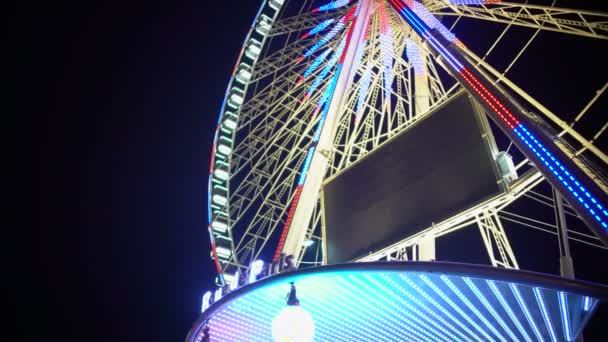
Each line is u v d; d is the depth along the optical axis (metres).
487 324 11.45
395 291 10.92
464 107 16.44
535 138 9.70
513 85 15.66
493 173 14.20
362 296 11.39
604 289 7.61
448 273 9.04
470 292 10.06
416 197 16.11
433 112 17.61
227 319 12.86
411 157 17.38
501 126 10.73
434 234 15.81
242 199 23.48
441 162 16.08
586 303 9.09
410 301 11.24
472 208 14.17
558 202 13.21
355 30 23.11
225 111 26.23
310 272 10.45
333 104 21.14
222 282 21.02
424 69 23.16
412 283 10.36
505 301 9.98
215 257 21.81
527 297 9.45
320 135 20.44
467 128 15.92
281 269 12.85
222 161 24.75
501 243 16.08
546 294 9.02
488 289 9.62
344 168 20.09
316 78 25.34
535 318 10.46
